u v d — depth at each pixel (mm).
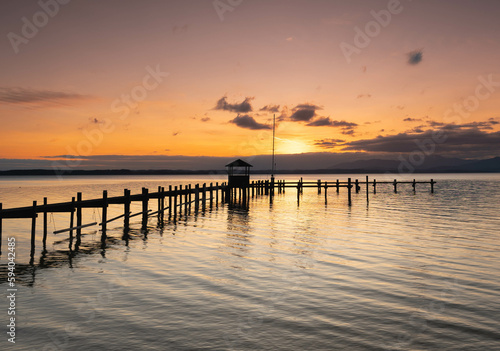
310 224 24625
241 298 9930
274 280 11586
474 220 26938
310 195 57969
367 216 29391
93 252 15695
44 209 16500
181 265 13430
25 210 15734
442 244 17656
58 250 16125
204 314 8805
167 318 8562
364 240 18656
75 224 25000
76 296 10055
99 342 7363
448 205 39156
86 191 66000
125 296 10039
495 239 19094
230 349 7113
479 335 7781
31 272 12508
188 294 10227
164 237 19484
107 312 8898
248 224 24594
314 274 12289
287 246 17047
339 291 10570
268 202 43938
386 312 9016
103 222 20469
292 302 9648
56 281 11438
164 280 11531
